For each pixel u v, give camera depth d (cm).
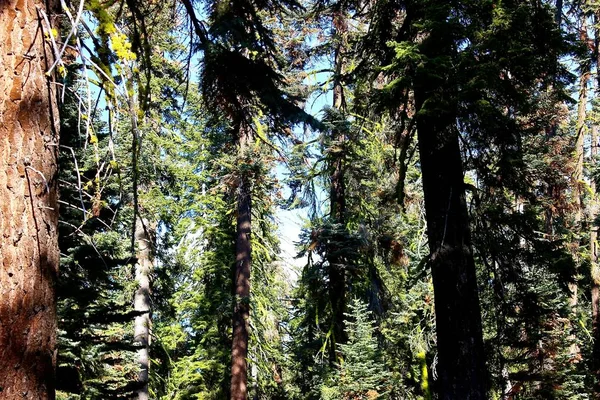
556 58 637
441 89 584
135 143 405
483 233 732
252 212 1906
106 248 952
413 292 1437
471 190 704
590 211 1903
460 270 634
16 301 274
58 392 839
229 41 479
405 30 722
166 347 1980
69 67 638
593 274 1723
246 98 551
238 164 1538
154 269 1789
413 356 1452
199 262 2017
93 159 847
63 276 829
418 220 1490
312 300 1719
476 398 597
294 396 2112
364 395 1308
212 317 1977
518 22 559
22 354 272
